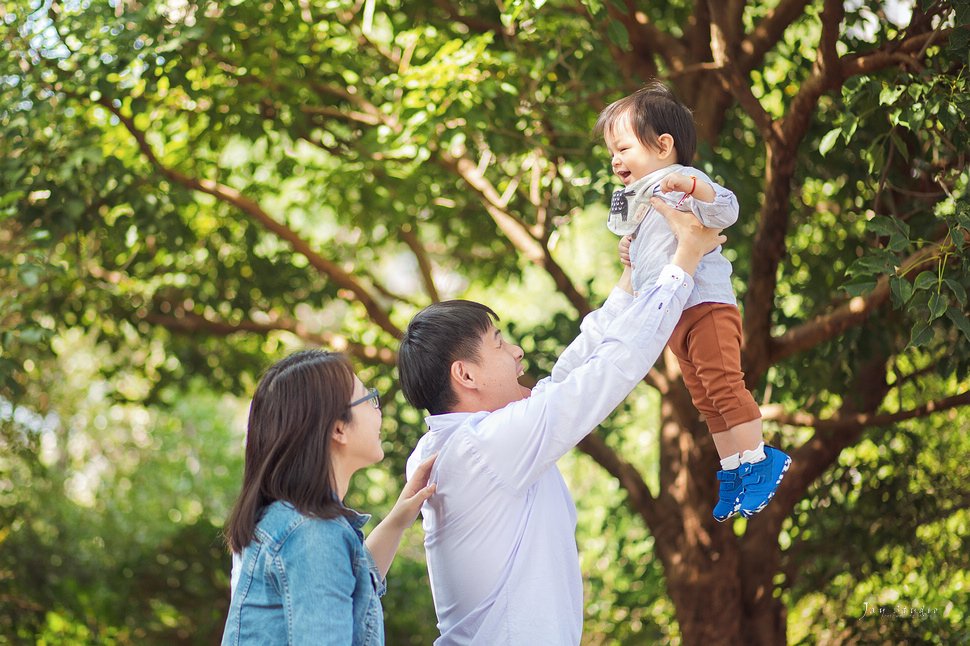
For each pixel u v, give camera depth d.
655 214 2.84
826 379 6.14
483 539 2.58
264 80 6.05
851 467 6.54
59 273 5.87
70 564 9.97
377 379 7.72
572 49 5.76
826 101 5.80
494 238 8.28
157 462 12.30
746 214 6.55
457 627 2.63
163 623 10.01
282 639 2.27
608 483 9.88
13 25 5.68
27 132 5.73
